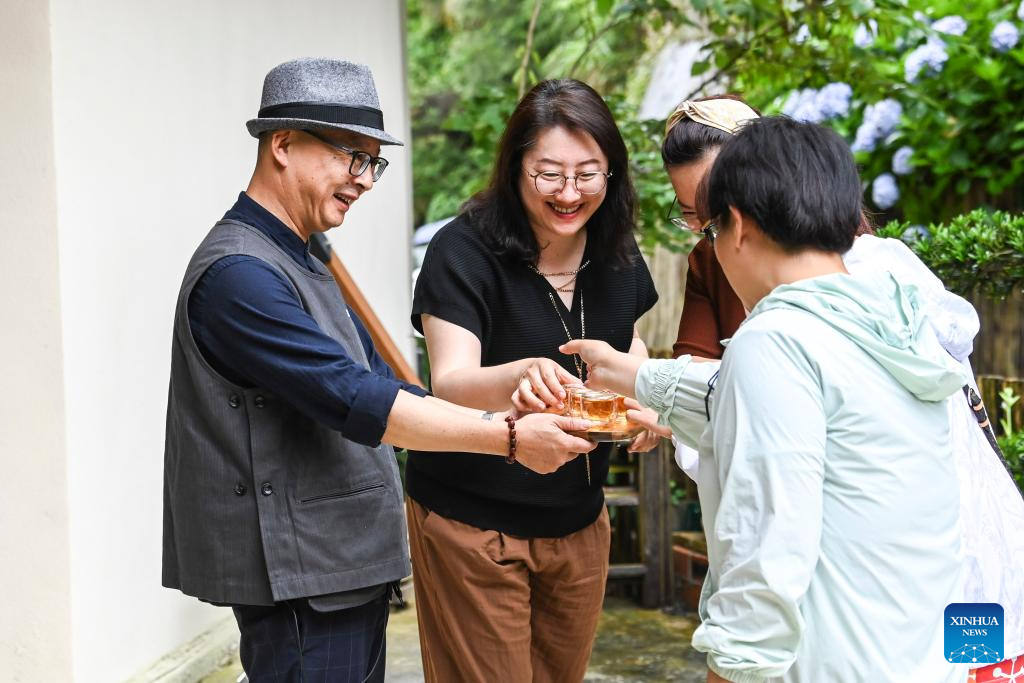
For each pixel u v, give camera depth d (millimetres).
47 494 3072
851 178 1667
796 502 1535
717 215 1711
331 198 2160
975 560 1892
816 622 1604
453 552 2518
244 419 2049
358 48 5117
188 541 2096
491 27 16203
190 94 3732
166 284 3578
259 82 4242
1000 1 5453
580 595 2658
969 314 2053
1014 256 3289
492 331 2553
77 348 3096
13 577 3107
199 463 2066
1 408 3080
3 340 3066
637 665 3852
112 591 3268
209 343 2021
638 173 5207
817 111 5566
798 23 5324
